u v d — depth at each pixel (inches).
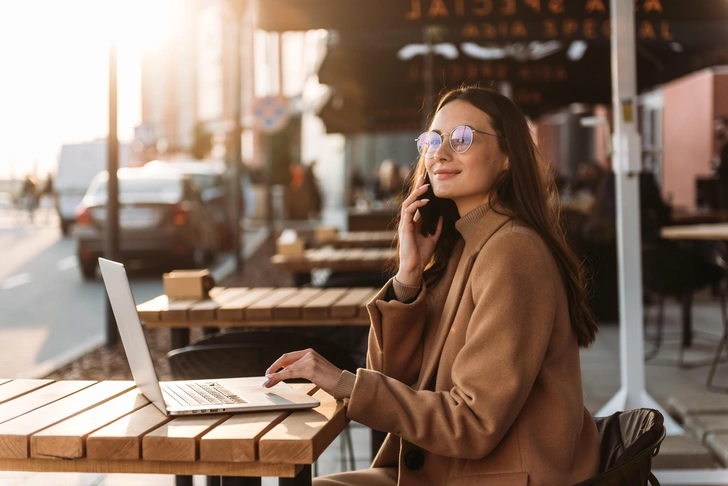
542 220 89.7
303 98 1165.1
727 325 239.0
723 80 580.1
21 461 75.8
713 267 282.0
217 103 1935.3
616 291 358.0
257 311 168.6
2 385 96.7
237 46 653.9
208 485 125.4
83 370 290.2
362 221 549.6
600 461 90.7
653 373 258.7
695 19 238.1
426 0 237.9
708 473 173.2
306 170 1283.2
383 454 98.0
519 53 448.8
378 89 500.4
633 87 194.4
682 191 639.8
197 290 182.5
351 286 242.7
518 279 81.8
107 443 73.4
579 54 438.6
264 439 71.6
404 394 81.6
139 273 607.8
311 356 87.0
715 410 206.2
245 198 1120.8
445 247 99.3
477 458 80.1
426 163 95.9
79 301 478.6
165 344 325.1
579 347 90.7
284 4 238.5
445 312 91.2
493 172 92.2
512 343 79.4
